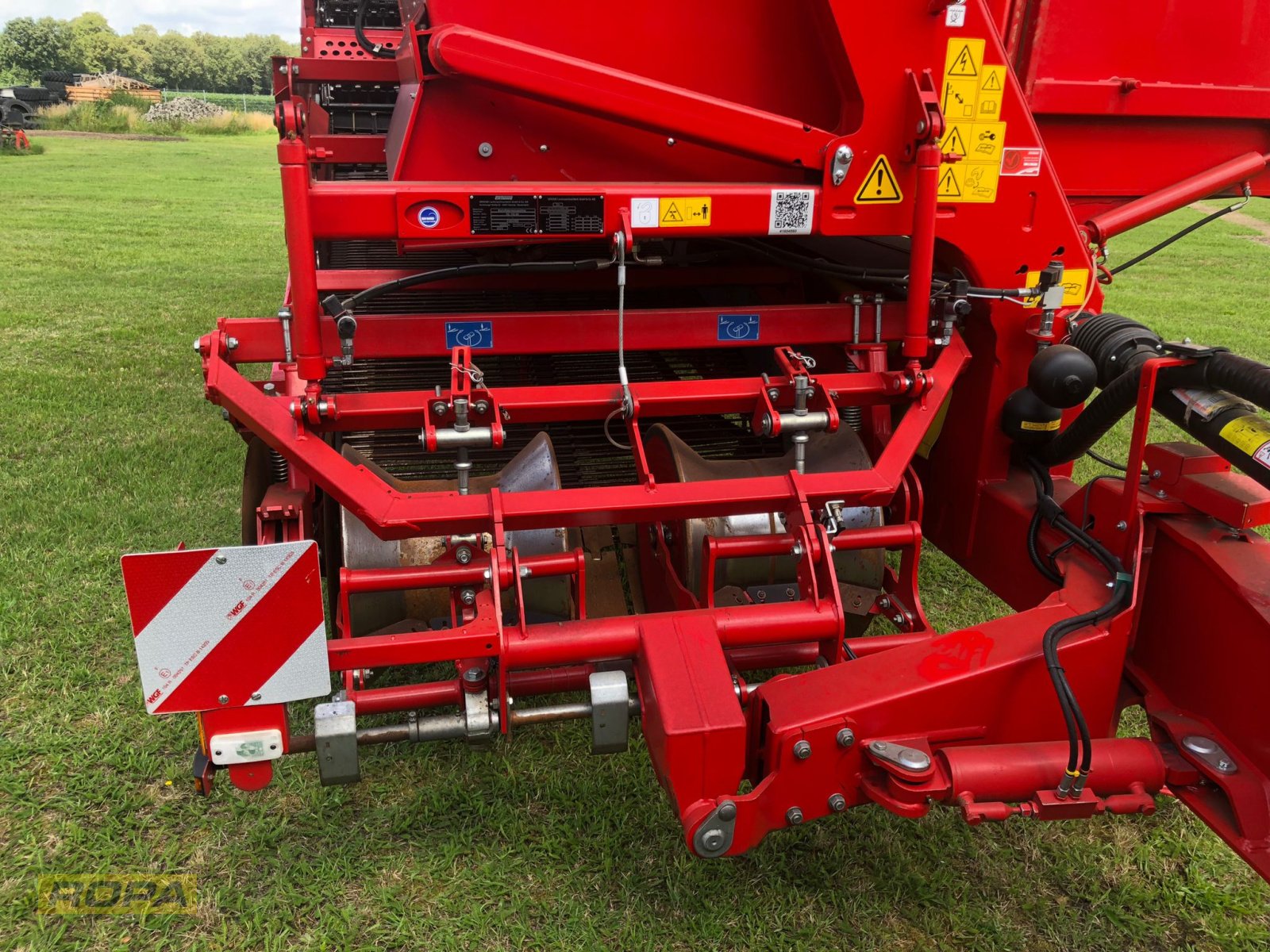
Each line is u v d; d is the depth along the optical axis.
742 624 2.17
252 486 2.69
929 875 2.32
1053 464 2.86
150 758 2.68
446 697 2.15
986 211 2.69
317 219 2.23
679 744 1.90
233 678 1.99
